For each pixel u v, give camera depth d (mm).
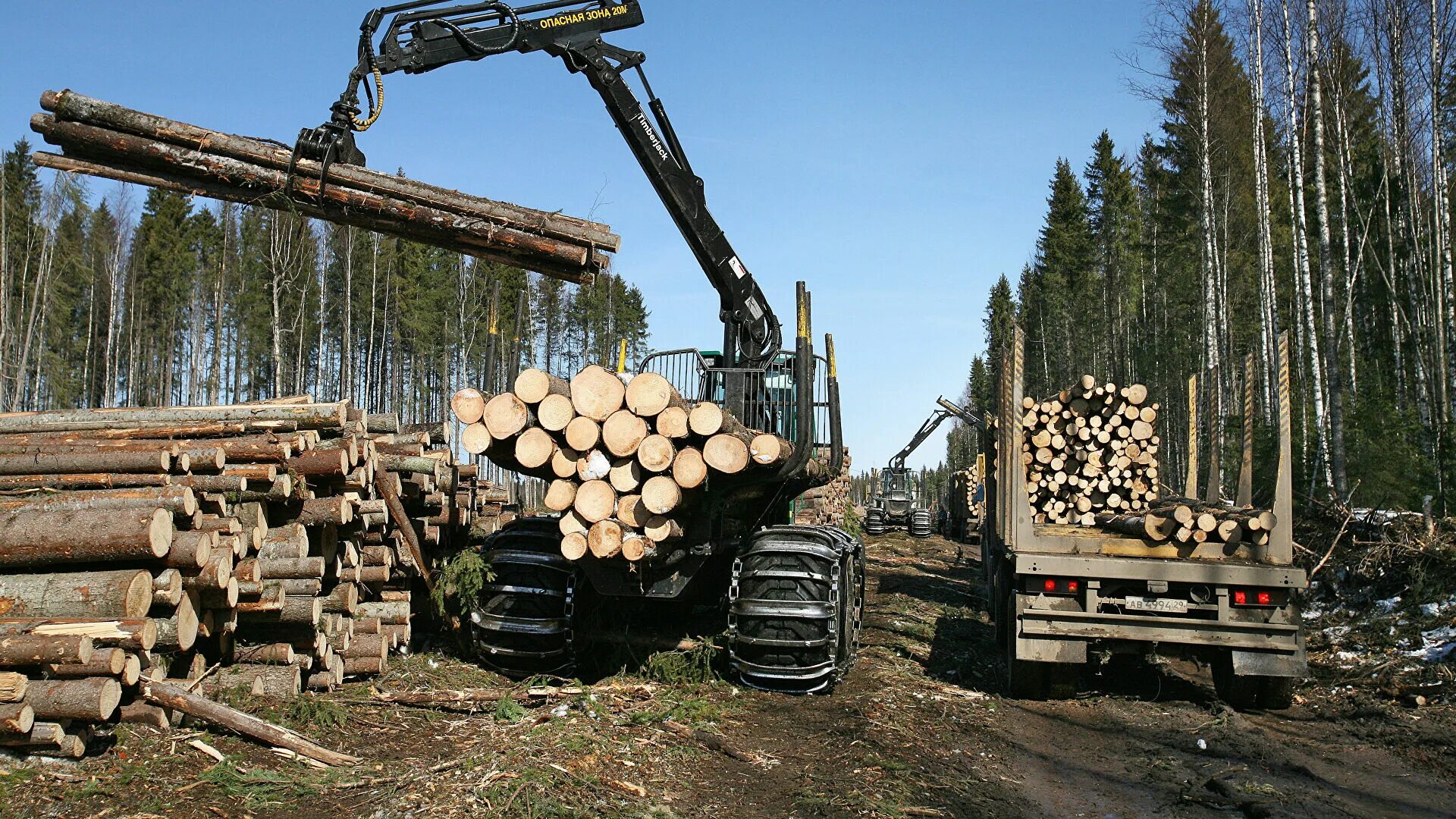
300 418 6531
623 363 7766
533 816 4121
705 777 5023
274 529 6070
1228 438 19094
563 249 6875
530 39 7688
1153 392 31281
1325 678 7793
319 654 6215
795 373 7102
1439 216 17375
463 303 32406
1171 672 8469
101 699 4434
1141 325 36344
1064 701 7191
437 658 7523
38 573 4875
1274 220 31109
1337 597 10172
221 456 5656
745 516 7934
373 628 6875
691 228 8359
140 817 4043
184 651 5355
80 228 43125
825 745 5680
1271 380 21719
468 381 36375
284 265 33219
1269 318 21844
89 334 42812
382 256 38625
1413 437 16234
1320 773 5352
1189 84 25078
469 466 8828
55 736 4402
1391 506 14617
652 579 6758
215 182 6633
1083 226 48562
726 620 8742
